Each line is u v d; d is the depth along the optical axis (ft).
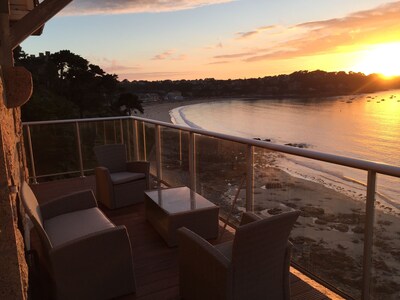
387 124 73.51
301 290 8.13
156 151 17.38
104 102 83.92
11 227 4.46
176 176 15.66
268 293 6.54
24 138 18.25
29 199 7.68
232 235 11.41
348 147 55.01
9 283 4.53
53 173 19.19
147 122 18.06
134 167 15.29
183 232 7.31
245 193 10.69
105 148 15.15
